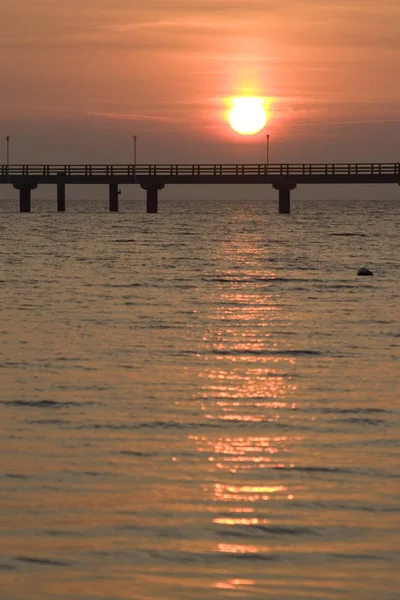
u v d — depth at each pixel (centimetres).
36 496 1639
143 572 1372
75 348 3056
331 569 1384
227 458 1856
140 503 1614
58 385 2494
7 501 1614
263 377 2642
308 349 3088
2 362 2805
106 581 1347
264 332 3422
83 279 5153
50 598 1301
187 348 3092
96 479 1728
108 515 1562
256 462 1834
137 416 2177
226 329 3484
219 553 1430
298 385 2533
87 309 3975
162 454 1883
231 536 1488
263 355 2992
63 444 1939
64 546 1449
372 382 2567
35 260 6322
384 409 2256
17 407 2244
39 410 2219
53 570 1377
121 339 3241
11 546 1446
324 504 1614
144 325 3562
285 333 3400
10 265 5950
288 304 4206
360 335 3356
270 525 1527
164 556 1421
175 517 1557
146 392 2433
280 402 2334
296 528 1518
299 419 2162
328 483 1714
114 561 1403
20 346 3078
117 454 1877
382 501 1627
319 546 1455
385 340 3253
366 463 1828
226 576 1362
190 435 2022
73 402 2302
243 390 2470
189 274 5484
